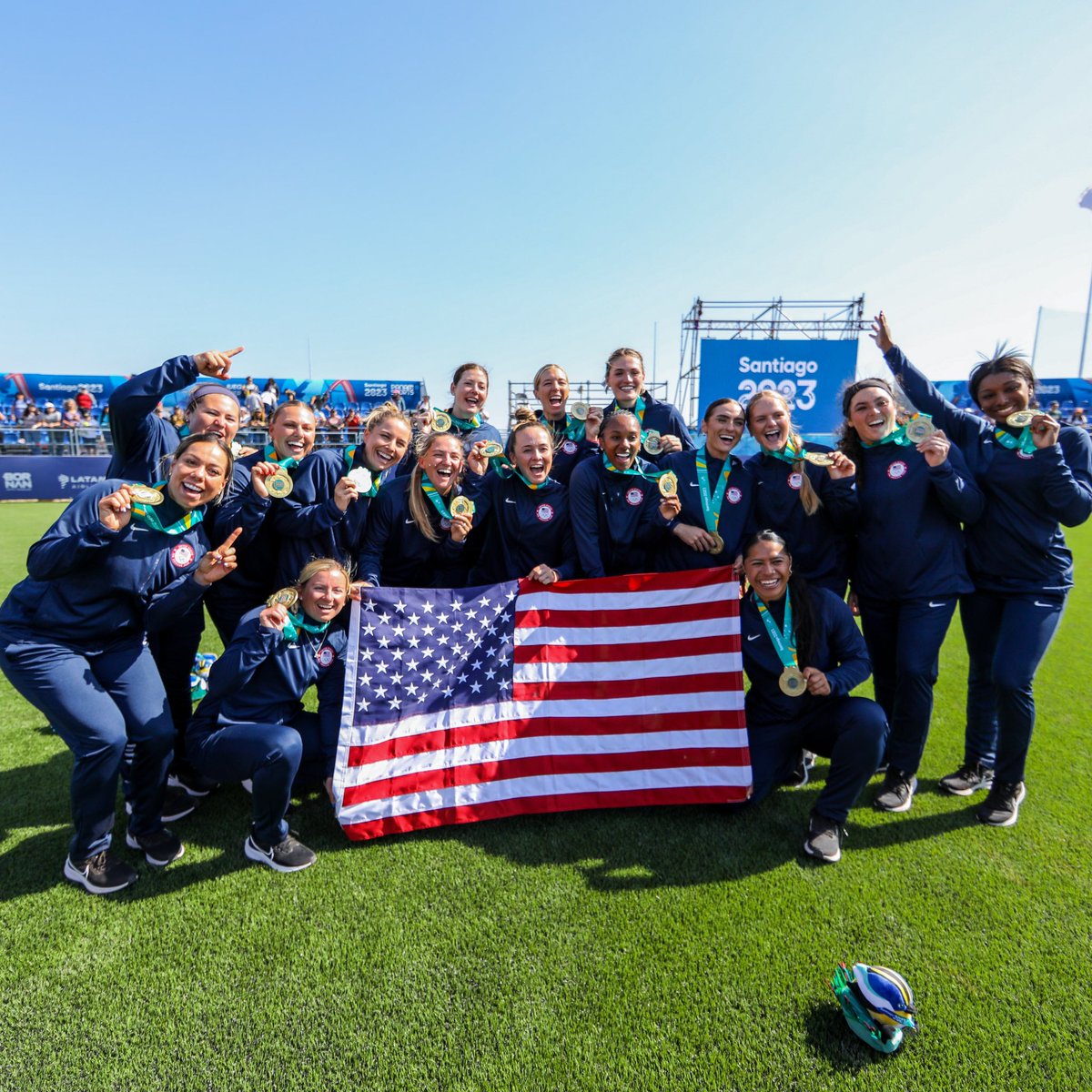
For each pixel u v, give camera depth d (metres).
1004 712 3.36
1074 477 3.42
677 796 3.49
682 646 3.67
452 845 3.21
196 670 5.17
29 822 3.36
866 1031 2.09
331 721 3.52
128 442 3.43
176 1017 2.22
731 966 2.44
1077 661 5.98
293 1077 2.02
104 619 2.85
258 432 21.28
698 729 3.58
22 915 2.69
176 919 2.68
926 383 3.95
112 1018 2.21
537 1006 2.27
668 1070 2.04
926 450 3.28
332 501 3.56
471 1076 2.02
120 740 2.79
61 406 24.84
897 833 3.31
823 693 3.22
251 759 2.89
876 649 3.83
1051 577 3.39
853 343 17.98
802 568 3.87
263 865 3.04
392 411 3.89
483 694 3.56
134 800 3.01
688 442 5.35
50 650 2.73
